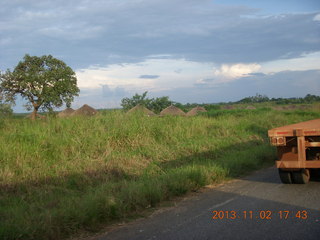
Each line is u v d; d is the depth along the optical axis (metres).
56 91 35.91
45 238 4.48
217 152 11.11
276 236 4.32
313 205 5.66
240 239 4.27
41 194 6.29
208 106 49.12
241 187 7.37
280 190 6.90
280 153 7.18
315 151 7.16
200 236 4.44
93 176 7.58
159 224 5.05
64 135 9.44
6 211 5.28
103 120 11.45
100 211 5.24
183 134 12.42
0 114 10.98
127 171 8.30
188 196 6.77
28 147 8.34
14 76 34.31
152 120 12.67
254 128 16.25
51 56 36.38
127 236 4.61
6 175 6.94
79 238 4.61
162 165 9.15
